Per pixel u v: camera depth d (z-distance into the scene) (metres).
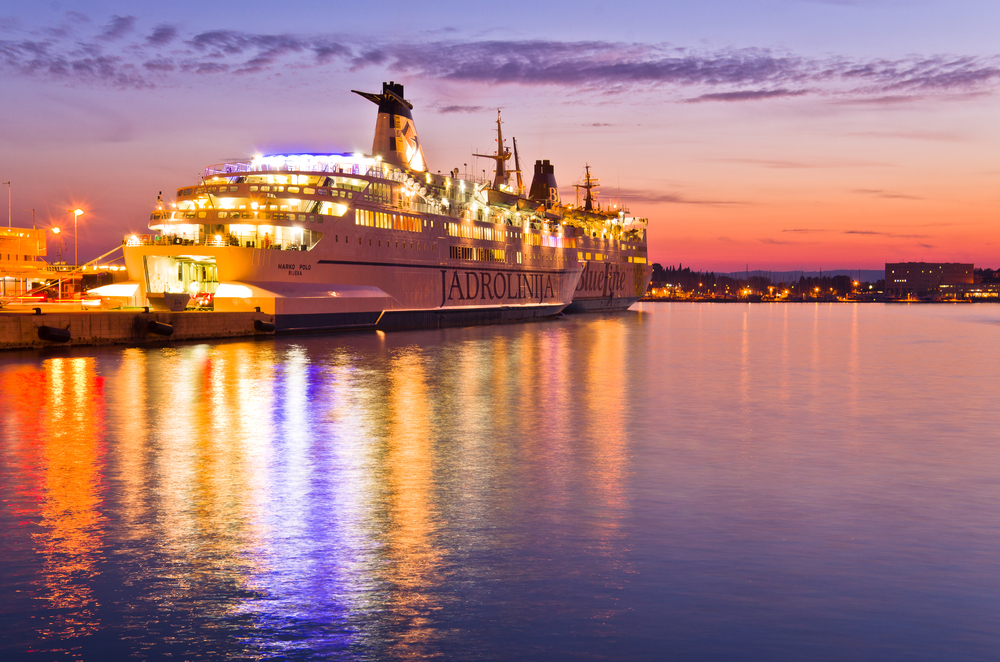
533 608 12.11
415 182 84.06
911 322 155.25
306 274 70.00
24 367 44.91
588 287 141.75
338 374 43.66
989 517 16.78
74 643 10.95
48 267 106.31
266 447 23.67
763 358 60.41
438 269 88.69
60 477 19.72
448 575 13.34
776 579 13.23
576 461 22.08
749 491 18.88
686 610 12.06
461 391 37.31
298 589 12.73
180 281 69.75
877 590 12.80
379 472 20.53
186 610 11.95
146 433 25.84
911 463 22.19
